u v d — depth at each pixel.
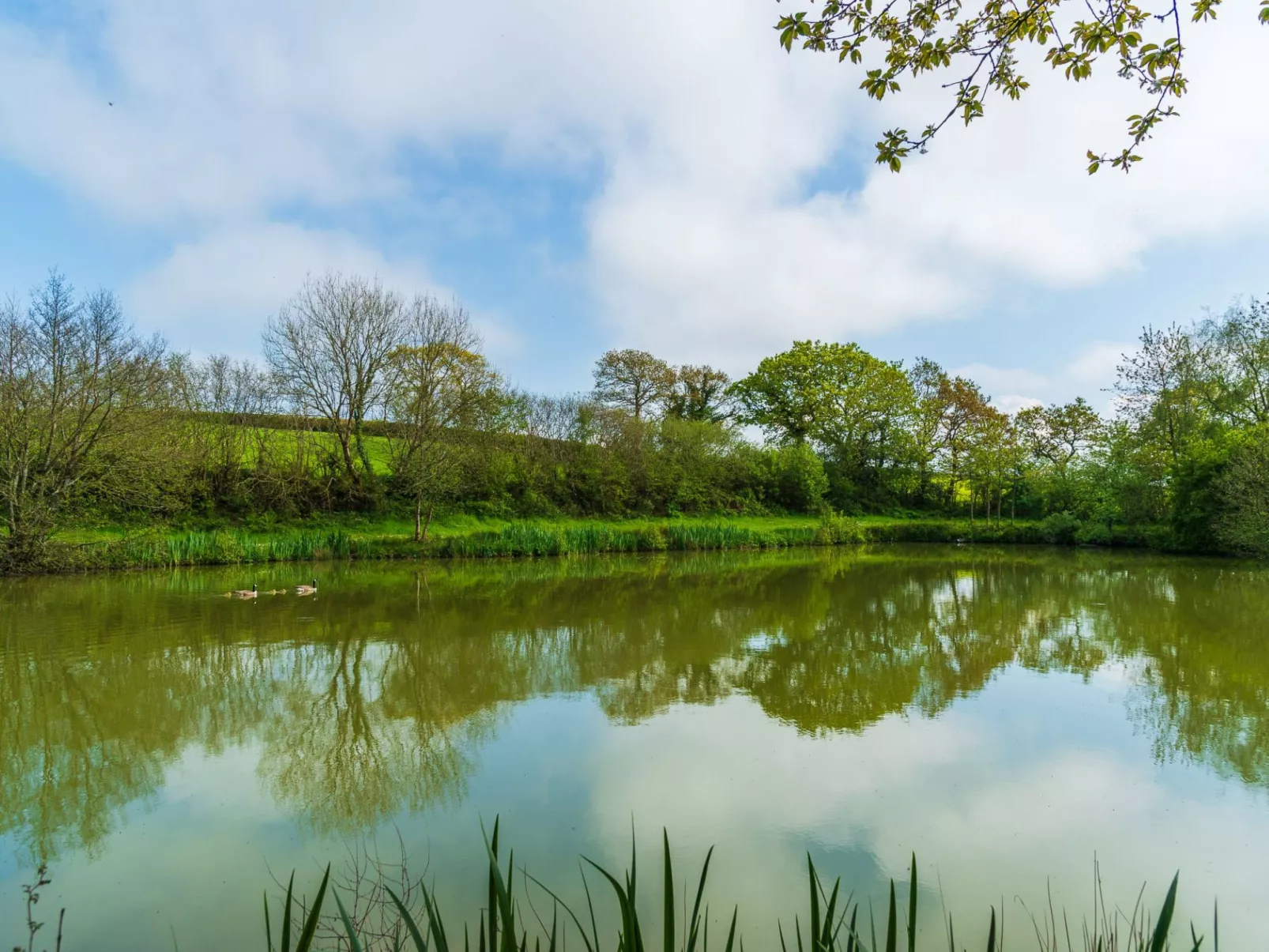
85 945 4.14
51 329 19.27
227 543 22.17
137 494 21.78
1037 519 42.41
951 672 10.02
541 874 4.85
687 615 14.26
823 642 11.93
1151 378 31.25
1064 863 5.02
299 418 28.83
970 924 4.29
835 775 6.46
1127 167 4.23
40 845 5.32
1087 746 7.21
